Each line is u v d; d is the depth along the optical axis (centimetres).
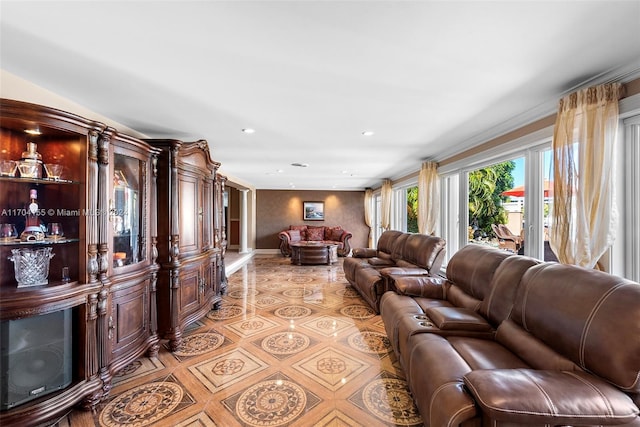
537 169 282
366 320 340
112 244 209
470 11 130
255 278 570
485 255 253
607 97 190
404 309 247
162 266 267
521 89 214
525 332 169
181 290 282
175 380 218
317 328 315
